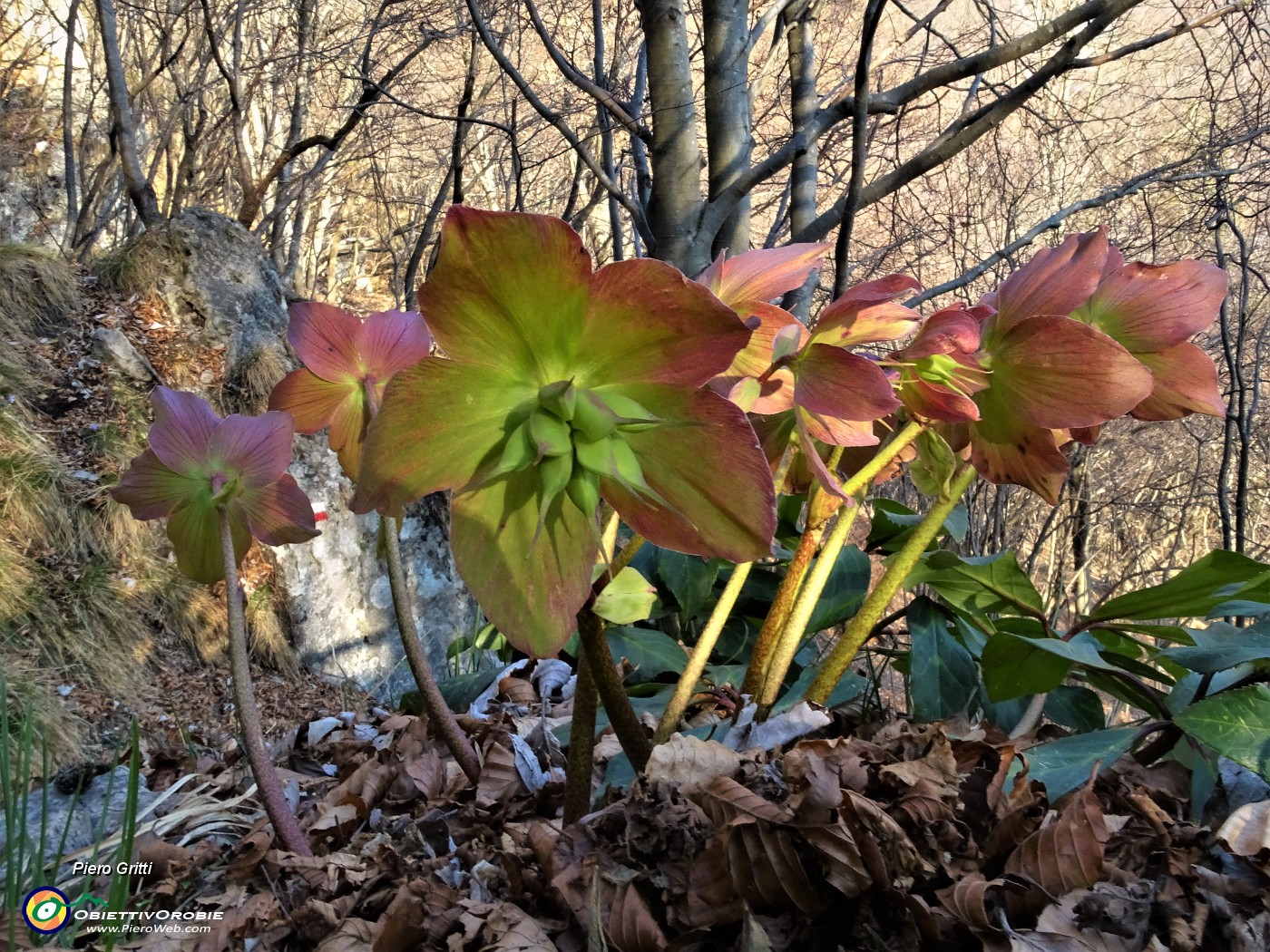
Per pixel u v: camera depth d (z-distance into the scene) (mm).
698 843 228
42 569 967
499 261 168
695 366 178
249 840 283
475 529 194
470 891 264
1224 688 296
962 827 244
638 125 779
